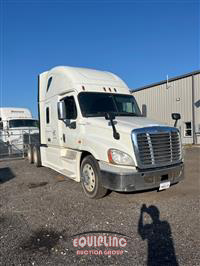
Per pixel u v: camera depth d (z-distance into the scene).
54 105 7.58
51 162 8.38
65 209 5.04
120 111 6.46
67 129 6.66
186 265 3.05
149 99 22.12
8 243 3.68
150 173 4.82
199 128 17.98
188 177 7.65
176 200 5.45
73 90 6.42
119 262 3.15
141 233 3.94
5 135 15.26
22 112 18.20
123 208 5.02
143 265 3.08
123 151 4.82
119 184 4.66
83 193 6.07
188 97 18.70
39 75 9.14
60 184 7.05
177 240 3.68
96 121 5.59
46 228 4.18
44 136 8.95
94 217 4.60
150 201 5.41
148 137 4.91
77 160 6.17
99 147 5.19
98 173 5.35
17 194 6.22
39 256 3.32
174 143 5.32
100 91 6.56
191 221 4.32
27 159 12.73
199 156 12.14
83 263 3.14
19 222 4.45
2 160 12.79
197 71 17.84
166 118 20.58
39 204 5.39
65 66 7.25
